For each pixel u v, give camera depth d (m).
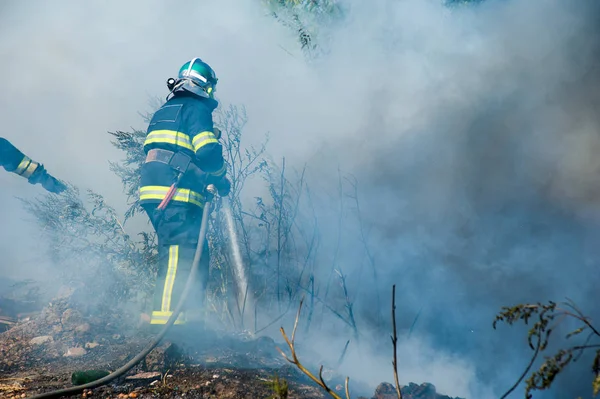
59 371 3.23
